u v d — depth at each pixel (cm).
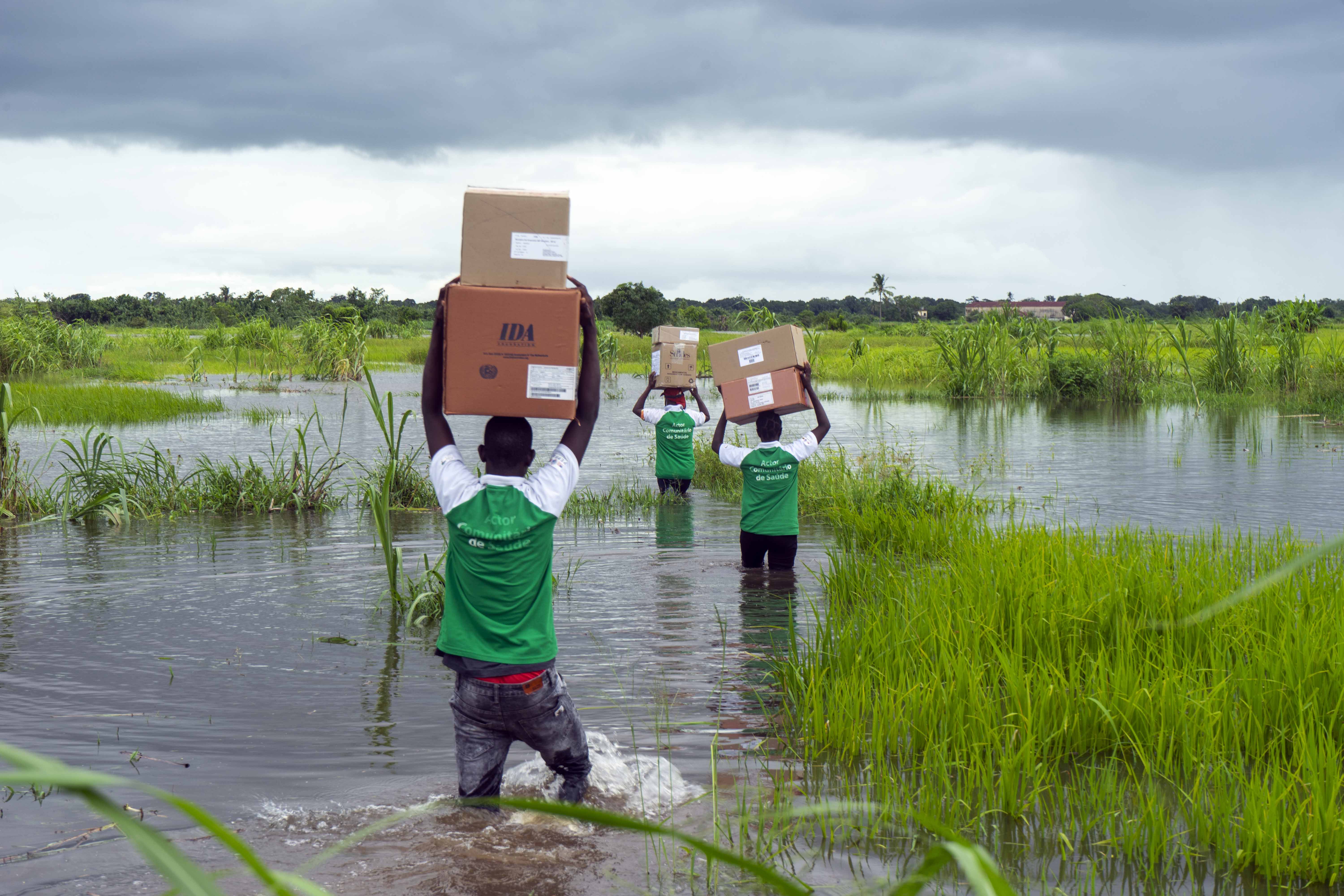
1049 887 334
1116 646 526
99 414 2162
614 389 3294
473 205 373
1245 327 2866
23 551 923
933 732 450
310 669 593
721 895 329
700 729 497
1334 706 450
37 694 544
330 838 376
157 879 342
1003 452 1688
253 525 1067
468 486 370
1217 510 1127
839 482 1232
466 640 370
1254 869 346
